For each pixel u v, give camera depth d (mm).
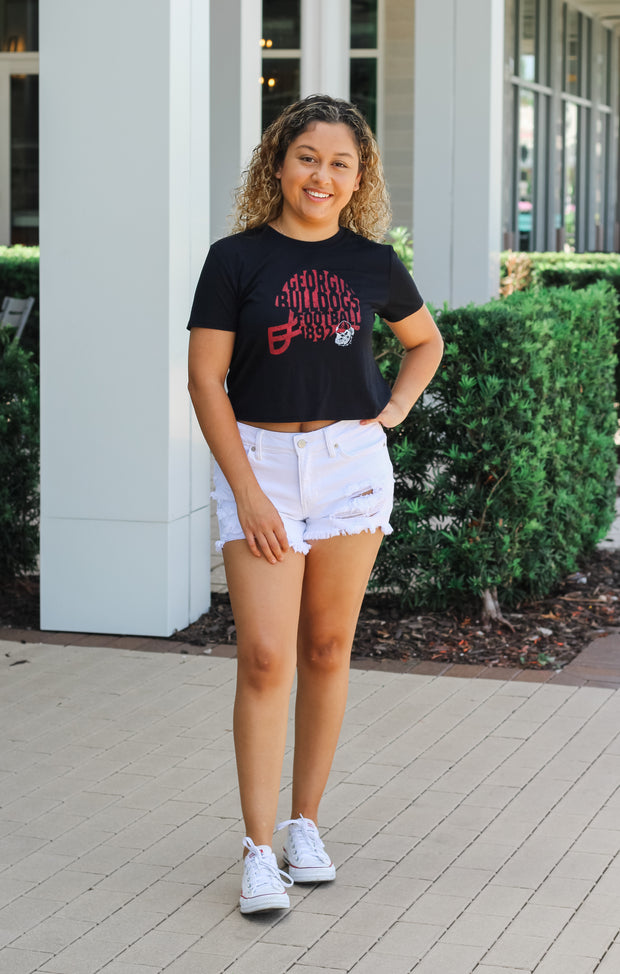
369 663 5215
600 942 3102
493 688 4922
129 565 5438
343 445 3230
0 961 3025
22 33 16688
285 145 3203
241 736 3262
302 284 3160
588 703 4754
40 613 5656
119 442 5344
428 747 4324
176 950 3080
